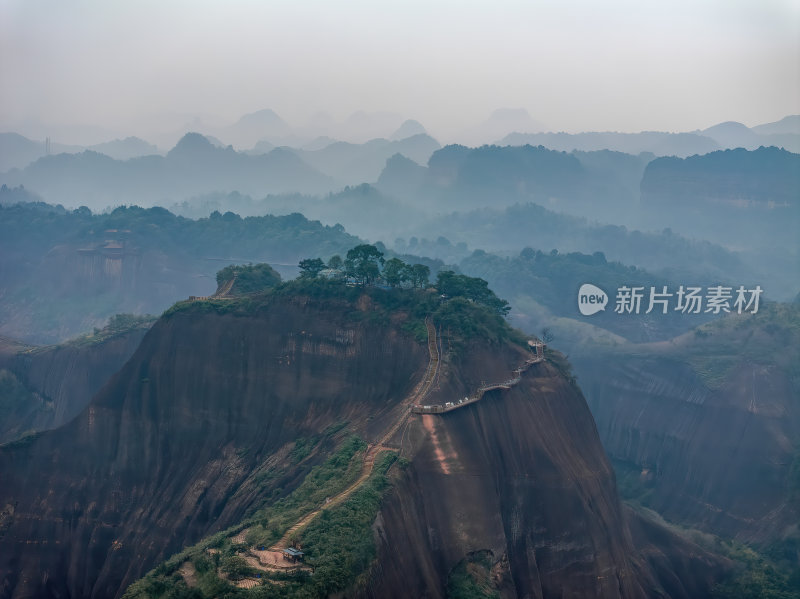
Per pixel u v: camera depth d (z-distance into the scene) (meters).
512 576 148.62
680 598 179.00
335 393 180.88
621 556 165.25
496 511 148.75
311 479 151.12
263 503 161.12
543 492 158.75
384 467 141.75
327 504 135.75
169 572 121.38
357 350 181.62
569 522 157.88
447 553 140.38
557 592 154.38
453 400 160.88
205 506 174.88
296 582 112.06
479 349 175.00
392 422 157.00
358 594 116.31
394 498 135.88
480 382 169.50
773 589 182.00
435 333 177.25
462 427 154.12
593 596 155.88
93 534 180.62
